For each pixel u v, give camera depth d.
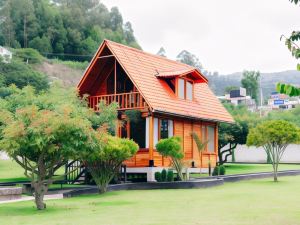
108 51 29.42
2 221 12.85
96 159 20.86
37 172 15.78
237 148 54.59
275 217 12.58
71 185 25.11
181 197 19.00
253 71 113.62
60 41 116.56
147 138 28.23
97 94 31.30
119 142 21.16
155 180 27.44
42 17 119.75
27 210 15.40
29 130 14.80
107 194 21.25
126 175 28.50
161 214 13.59
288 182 26.48
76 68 110.31
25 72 71.81
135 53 30.91
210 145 34.59
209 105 34.44
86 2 138.38
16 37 116.19
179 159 25.67
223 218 12.50
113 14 142.75
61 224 11.95
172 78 30.97
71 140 15.38
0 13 118.25
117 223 11.86
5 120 15.59
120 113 29.00
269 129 26.30
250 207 14.91
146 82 28.69
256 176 30.17
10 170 32.97
